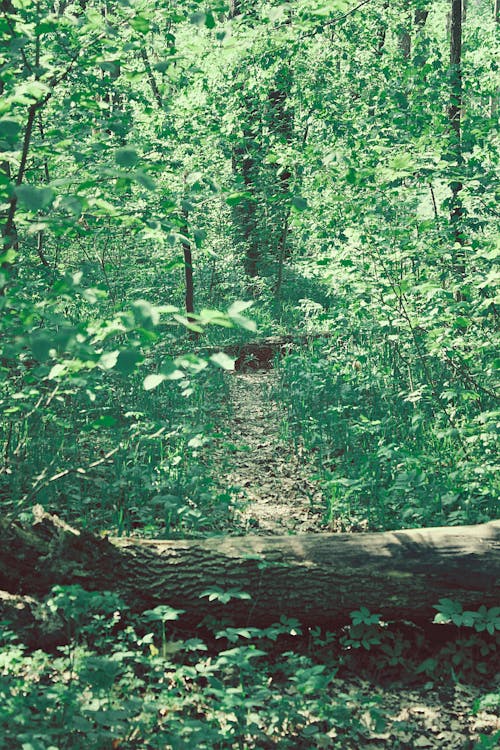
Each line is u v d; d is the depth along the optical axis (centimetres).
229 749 351
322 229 764
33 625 409
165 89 520
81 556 436
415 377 855
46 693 338
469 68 1020
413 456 626
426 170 684
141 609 434
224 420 882
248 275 1641
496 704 384
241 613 439
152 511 587
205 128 1040
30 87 345
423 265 732
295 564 443
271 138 1120
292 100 1170
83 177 461
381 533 465
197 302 1491
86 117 586
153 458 702
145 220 421
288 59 1029
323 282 805
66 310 799
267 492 679
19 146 446
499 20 1742
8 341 331
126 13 437
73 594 381
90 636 414
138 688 387
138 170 323
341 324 988
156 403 843
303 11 655
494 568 439
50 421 671
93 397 411
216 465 738
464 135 775
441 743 368
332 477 601
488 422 602
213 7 579
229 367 275
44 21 402
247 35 810
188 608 437
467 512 533
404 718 389
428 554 445
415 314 712
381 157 750
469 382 750
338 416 788
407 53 1489
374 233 714
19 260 678
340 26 1192
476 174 691
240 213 1623
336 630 453
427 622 451
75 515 566
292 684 410
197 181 470
